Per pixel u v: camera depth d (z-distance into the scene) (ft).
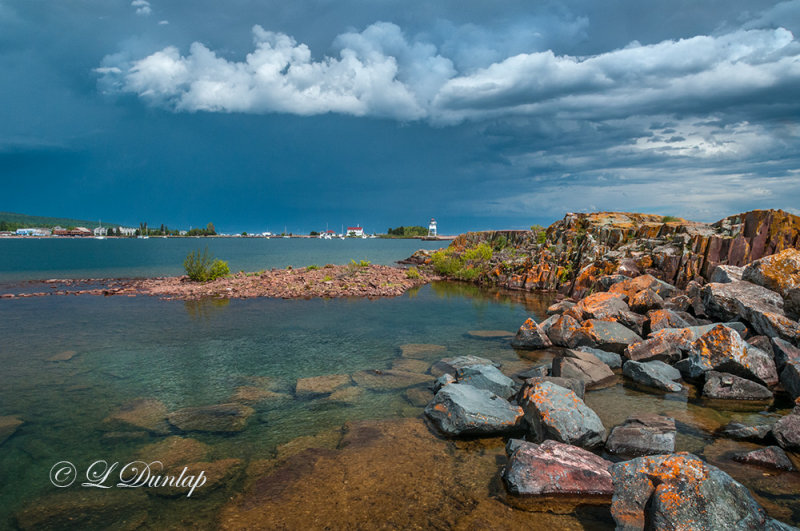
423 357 52.03
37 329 66.03
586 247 119.24
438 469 26.35
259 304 91.91
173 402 37.24
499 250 203.10
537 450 25.49
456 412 31.55
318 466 26.50
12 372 45.19
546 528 20.59
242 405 36.60
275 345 57.57
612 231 119.14
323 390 40.24
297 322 73.20
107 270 169.58
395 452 28.48
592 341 54.29
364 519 21.24
